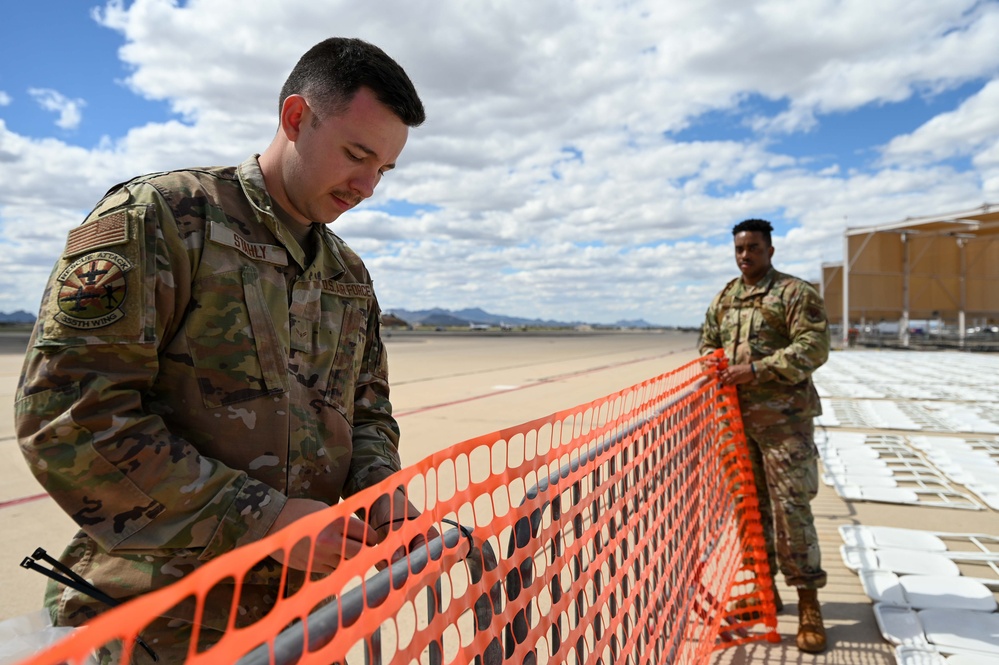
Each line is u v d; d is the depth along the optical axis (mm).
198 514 1037
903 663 2619
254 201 1265
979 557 3715
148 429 1034
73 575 1102
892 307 29688
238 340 1182
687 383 2613
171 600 509
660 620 2004
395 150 1317
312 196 1301
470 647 1005
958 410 9727
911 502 4918
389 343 40469
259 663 632
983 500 5008
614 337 68875
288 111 1276
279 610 631
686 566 2408
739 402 3148
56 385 981
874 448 7039
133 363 1041
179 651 1116
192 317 1147
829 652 2777
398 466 1517
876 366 19219
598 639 1502
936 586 3328
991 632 2844
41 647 908
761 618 2990
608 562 1616
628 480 1829
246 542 1061
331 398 1360
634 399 1944
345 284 1469
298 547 1070
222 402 1164
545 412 9281
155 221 1103
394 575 854
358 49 1253
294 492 1244
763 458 3129
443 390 12391
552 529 1306
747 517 3158
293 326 1286
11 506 4602
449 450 979
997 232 28062
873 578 3441
